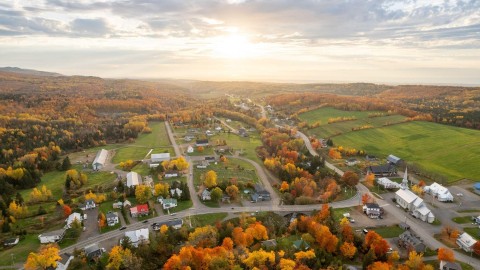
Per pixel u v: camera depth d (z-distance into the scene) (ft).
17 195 641.40
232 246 480.23
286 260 419.33
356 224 573.33
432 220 578.66
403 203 640.58
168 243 495.00
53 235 513.86
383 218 596.70
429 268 425.28
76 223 537.65
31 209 625.41
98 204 637.71
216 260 428.15
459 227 565.94
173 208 625.82
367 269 429.38
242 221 562.25
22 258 474.08
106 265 450.71
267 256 428.56
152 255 472.44
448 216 604.49
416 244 482.28
